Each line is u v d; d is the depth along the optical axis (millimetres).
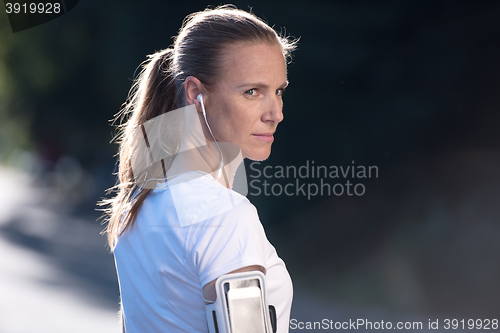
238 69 4207
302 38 35969
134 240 4398
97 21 65812
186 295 3967
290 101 37281
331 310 27625
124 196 4848
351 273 32844
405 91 34906
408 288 29750
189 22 4512
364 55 35562
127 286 4488
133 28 47531
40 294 33469
